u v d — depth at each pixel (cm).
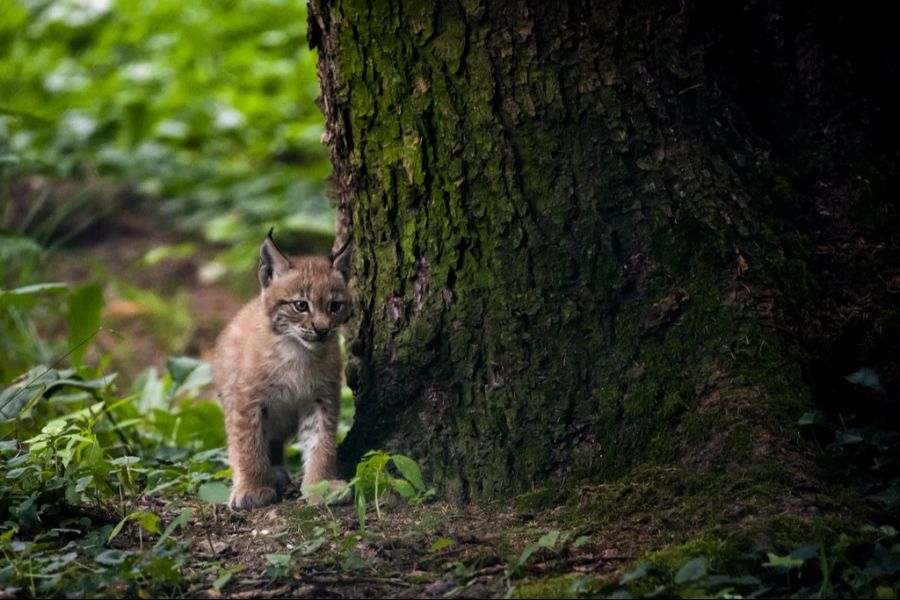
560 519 855
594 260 904
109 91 2497
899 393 890
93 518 911
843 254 939
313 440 1058
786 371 865
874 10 991
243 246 2064
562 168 905
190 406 1298
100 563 799
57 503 905
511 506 892
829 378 902
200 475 1007
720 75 944
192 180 2298
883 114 985
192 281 2053
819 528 750
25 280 1602
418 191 940
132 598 760
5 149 2036
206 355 1723
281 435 1119
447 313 939
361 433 989
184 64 2623
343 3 940
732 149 929
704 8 934
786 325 888
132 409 1230
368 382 988
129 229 2194
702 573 687
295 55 2600
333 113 991
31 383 1084
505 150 909
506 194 913
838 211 958
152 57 2719
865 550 750
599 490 866
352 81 953
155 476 991
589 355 903
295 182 2198
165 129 2406
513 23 898
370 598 765
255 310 1123
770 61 973
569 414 901
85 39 2839
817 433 862
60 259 2045
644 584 727
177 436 1205
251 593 775
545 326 909
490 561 802
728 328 882
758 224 913
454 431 938
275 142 2394
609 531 824
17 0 2844
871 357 905
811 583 741
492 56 905
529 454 904
